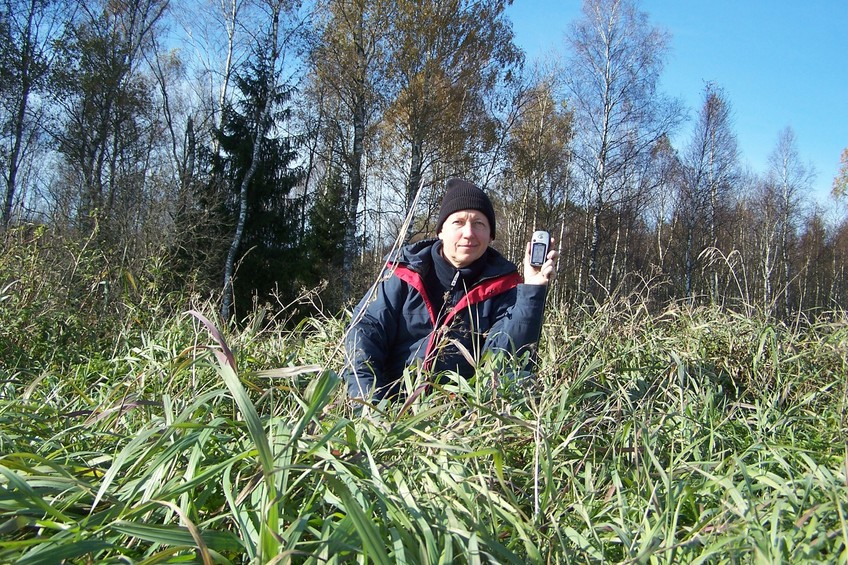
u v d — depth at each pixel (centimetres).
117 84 2256
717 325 358
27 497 123
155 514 134
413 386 227
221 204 2094
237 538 119
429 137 2083
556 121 2766
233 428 168
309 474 146
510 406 201
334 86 2125
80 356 365
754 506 137
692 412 231
